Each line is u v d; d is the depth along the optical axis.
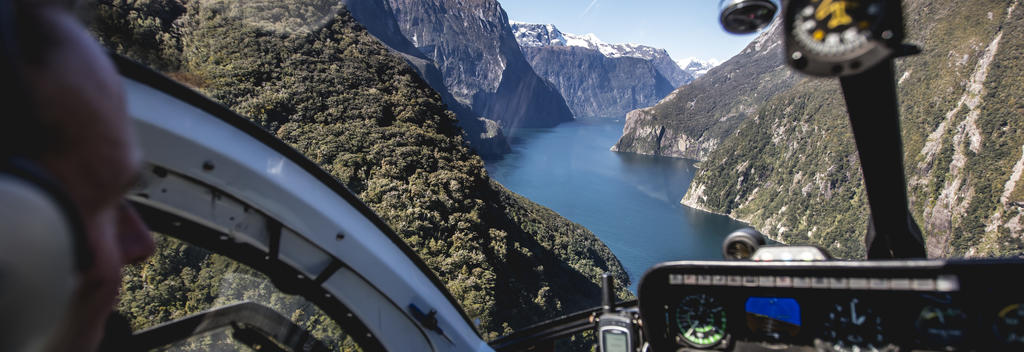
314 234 3.34
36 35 0.55
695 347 2.90
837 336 2.68
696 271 2.72
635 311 3.50
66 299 0.51
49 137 0.53
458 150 65.75
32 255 0.45
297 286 3.43
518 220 74.25
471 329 4.25
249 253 3.25
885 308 2.54
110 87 0.65
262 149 3.15
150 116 2.70
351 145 46.22
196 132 2.85
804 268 2.53
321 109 41.94
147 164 2.83
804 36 1.66
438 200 51.19
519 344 4.00
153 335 3.06
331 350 3.68
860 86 1.78
